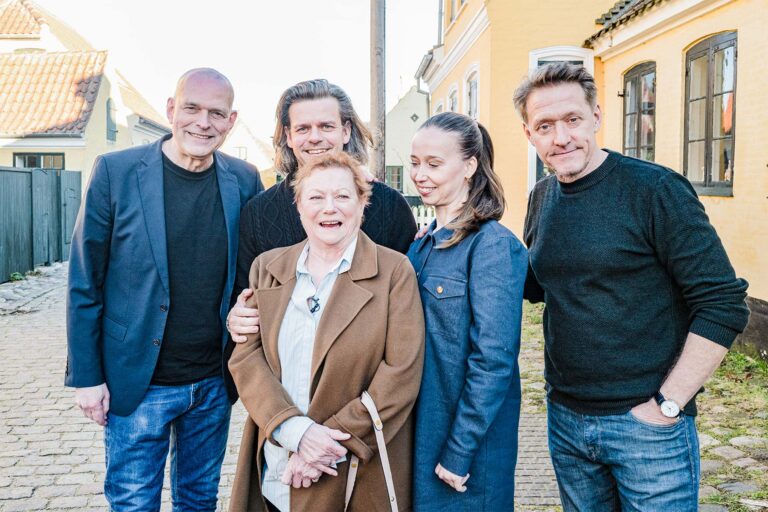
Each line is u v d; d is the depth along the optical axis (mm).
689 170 7762
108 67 22047
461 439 2168
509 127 10469
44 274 13531
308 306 2314
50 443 4633
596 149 2238
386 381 2186
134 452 2742
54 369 6617
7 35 23906
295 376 2289
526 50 10422
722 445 4266
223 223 2811
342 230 2273
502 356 2156
